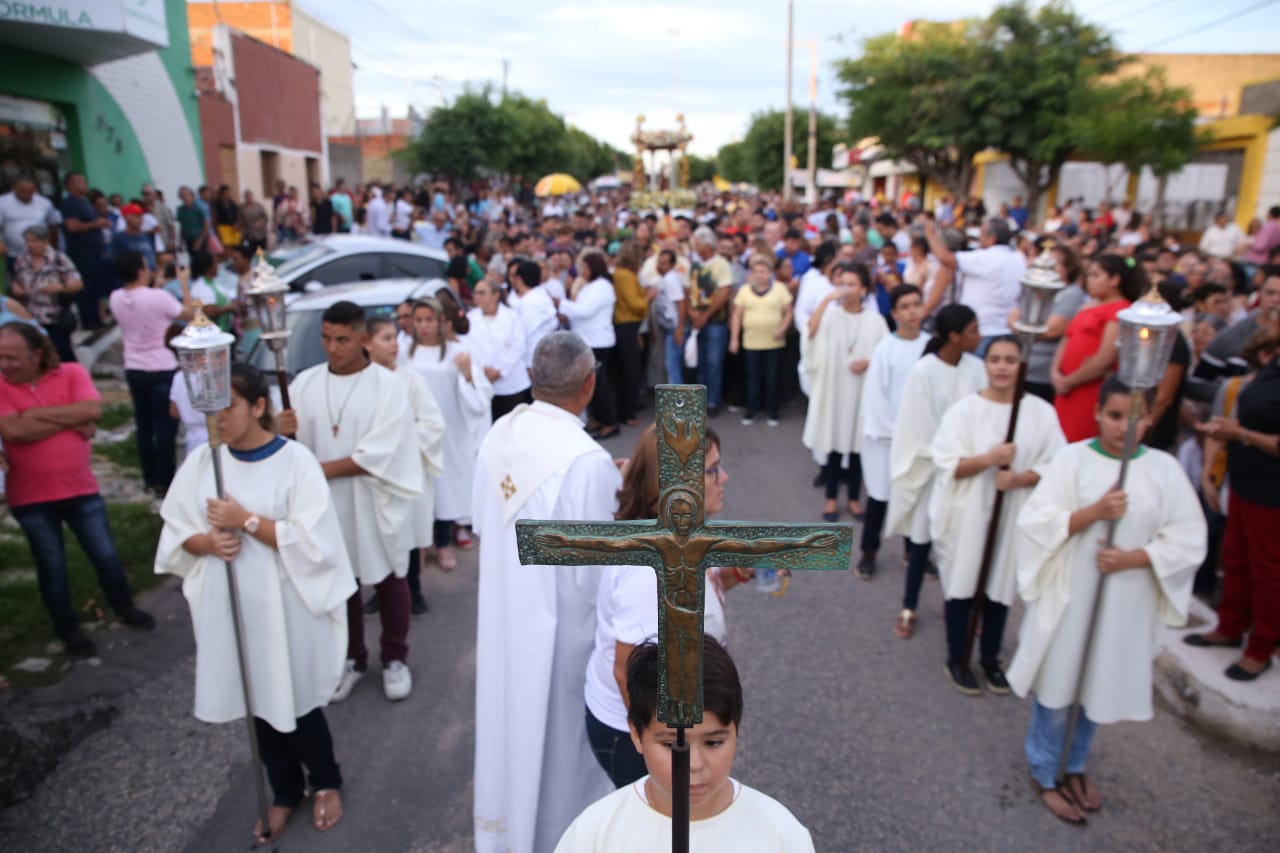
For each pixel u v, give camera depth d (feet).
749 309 30.50
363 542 14.52
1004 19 78.02
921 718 14.30
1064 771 12.09
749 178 189.98
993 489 14.12
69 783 12.94
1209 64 100.27
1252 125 71.15
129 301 22.34
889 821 11.94
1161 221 75.00
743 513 23.35
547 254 39.55
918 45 82.17
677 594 4.95
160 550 10.99
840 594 18.88
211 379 10.19
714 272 31.42
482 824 10.93
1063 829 11.76
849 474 22.57
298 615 11.23
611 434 30.60
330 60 129.59
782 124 176.04
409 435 14.61
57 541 15.79
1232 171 74.69
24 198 34.50
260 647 11.09
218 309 25.94
